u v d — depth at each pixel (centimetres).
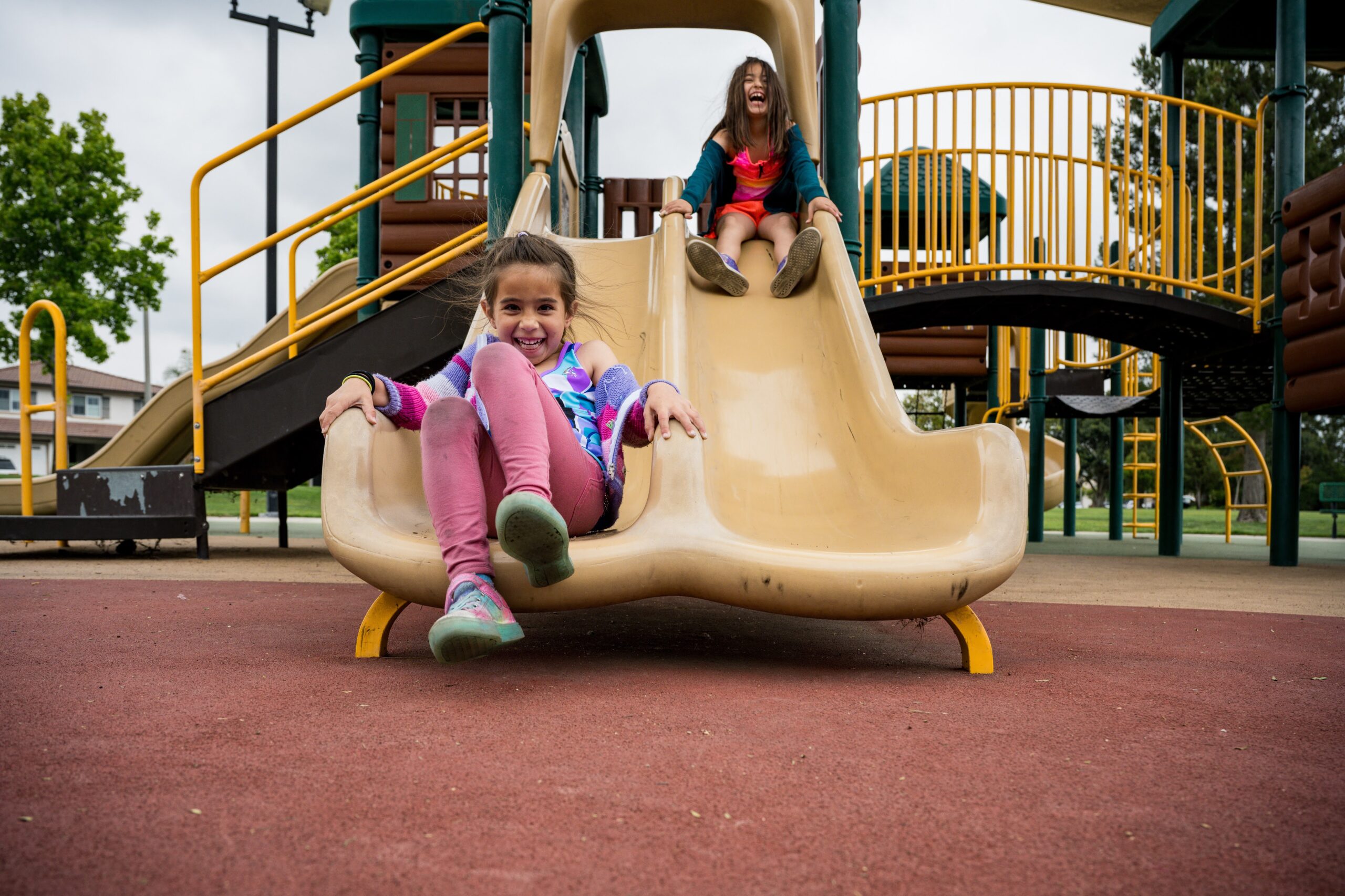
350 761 111
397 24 609
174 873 78
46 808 93
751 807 98
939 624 265
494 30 386
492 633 142
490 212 384
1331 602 338
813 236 296
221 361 724
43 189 1716
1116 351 1109
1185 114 586
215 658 185
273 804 96
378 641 187
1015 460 187
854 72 397
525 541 148
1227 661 203
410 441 204
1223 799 104
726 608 296
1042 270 521
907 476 216
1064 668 191
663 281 285
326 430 186
